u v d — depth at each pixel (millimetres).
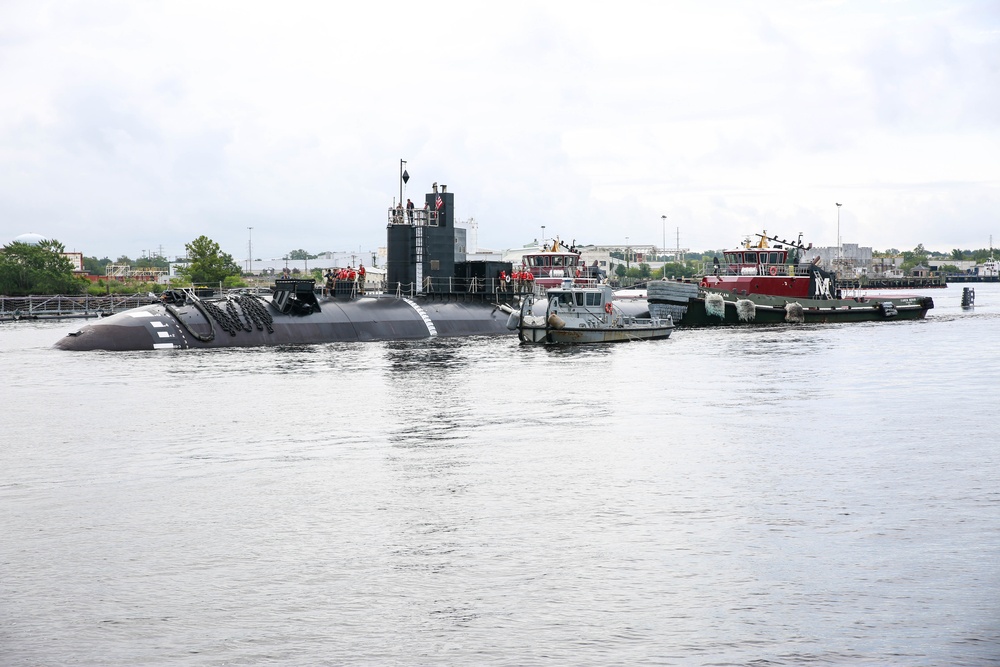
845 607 18906
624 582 20312
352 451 33969
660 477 29438
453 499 27016
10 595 20000
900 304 114312
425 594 19781
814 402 44969
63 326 113500
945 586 19906
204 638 17828
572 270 123188
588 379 54000
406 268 89438
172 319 75562
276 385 51750
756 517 24938
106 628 18312
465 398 46625
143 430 38531
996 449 33500
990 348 73688
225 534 24000
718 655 16938
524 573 20906
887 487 28000
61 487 29094
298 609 19109
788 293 106375
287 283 79438
